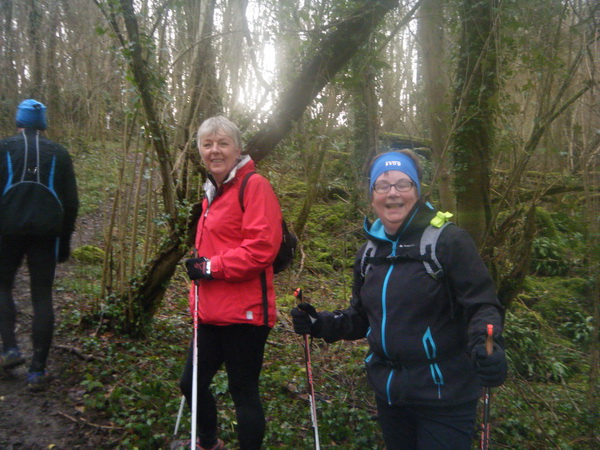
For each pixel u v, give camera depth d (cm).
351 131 721
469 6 408
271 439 349
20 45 914
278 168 607
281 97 427
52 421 326
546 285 766
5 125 895
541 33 378
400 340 215
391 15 443
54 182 357
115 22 360
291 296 711
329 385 445
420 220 222
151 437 319
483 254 429
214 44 515
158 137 408
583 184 387
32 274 355
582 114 394
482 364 185
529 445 391
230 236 276
